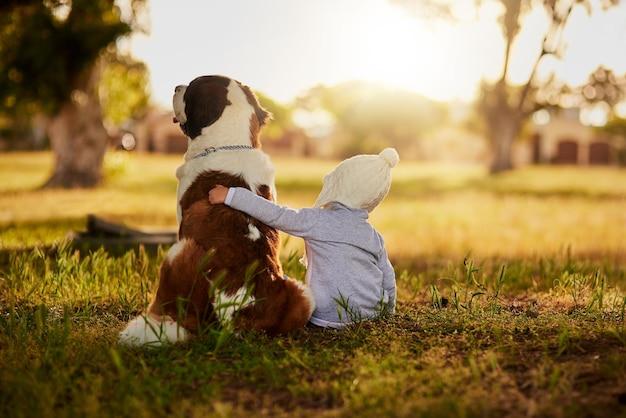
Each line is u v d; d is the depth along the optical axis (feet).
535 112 122.93
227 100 14.24
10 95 63.05
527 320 15.06
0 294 18.15
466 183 96.73
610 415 9.81
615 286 20.83
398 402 10.36
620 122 182.80
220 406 9.96
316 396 11.00
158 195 63.52
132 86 84.69
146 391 11.07
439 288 21.89
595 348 12.85
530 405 10.21
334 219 14.53
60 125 70.59
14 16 60.08
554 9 45.52
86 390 11.16
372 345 13.29
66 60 62.49
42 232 32.89
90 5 58.75
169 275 13.28
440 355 12.64
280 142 191.21
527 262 25.41
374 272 14.94
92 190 66.49
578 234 40.73
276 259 13.94
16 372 11.68
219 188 13.43
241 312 13.21
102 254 21.21
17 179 82.43
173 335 13.06
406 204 64.95
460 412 9.71
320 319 14.65
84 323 14.79
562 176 112.27
